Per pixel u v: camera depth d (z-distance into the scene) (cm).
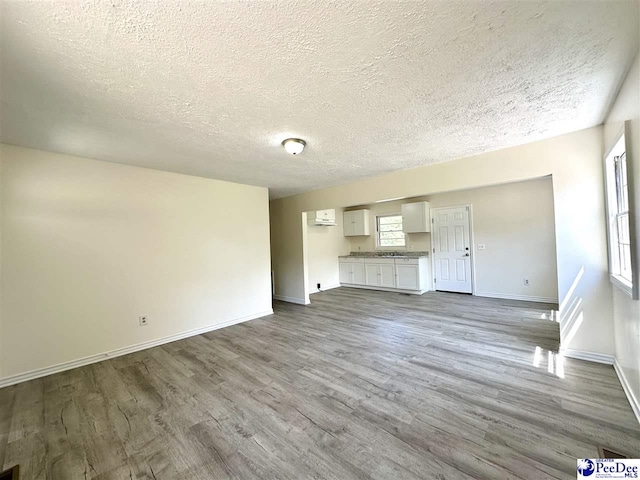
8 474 152
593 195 258
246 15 114
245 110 200
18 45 128
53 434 185
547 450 158
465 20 121
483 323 390
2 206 257
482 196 555
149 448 170
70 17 113
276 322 438
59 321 285
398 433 176
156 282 357
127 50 134
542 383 227
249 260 463
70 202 294
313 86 171
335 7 112
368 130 242
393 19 119
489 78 169
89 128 225
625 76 171
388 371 260
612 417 183
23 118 205
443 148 295
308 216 659
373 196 418
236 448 168
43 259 278
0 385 251
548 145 276
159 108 194
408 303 529
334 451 163
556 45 141
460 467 148
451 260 600
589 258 261
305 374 260
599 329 259
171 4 108
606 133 237
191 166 345
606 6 116
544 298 493
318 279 692
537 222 498
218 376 262
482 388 224
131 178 338
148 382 254
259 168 358
